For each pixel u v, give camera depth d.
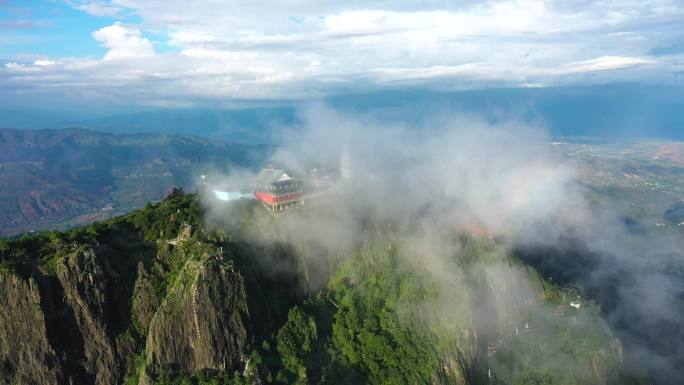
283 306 157.12
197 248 147.62
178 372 132.25
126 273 141.12
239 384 131.00
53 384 124.25
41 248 136.50
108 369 130.62
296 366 139.50
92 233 145.38
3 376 122.38
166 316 133.25
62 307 129.62
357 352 151.00
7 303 124.69
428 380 148.12
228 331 137.38
